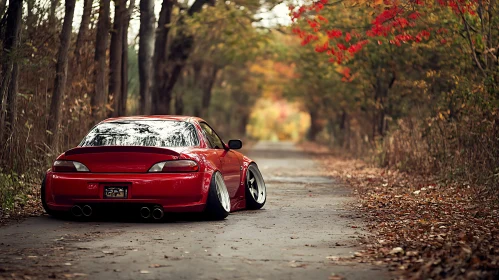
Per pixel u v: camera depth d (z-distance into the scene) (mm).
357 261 7867
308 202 14656
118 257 8102
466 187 16766
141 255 8234
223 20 30344
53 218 11508
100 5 19406
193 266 7594
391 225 10719
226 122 77125
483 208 12781
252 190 13391
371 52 26672
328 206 13805
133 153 10820
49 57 16344
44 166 15688
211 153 11570
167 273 7238
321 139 80188
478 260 7383
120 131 11656
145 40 24953
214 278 7020
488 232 9773
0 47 14078
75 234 9820
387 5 17297
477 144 17656
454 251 8047
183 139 11500
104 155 10883
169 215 11867
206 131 12172
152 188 10695
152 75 29156
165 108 30016
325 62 33250
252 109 93312
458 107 19594
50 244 8977
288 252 8453
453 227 10219
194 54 37375
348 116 48188
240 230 10273
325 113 56312
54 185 11031
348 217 11898
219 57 42594
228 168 12203
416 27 19703
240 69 61188
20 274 7137
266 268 7500
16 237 9539
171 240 9328
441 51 21406
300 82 46969
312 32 27719
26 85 16188
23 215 11828
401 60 25812
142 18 24766
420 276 6898
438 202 13945
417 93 25547
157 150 10789
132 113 27531
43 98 16562
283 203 14453
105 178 10789
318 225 10859
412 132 24375
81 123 18516
